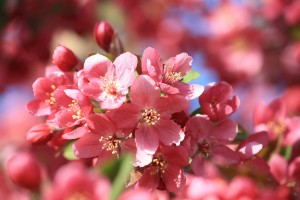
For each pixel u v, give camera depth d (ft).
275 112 1.38
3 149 1.92
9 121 2.08
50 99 1.17
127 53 1.10
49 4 2.20
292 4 2.19
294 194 1.22
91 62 1.10
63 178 0.85
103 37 1.27
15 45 2.19
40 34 2.20
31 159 0.98
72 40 2.21
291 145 1.33
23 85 2.20
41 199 0.97
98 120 1.06
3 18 2.18
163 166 1.09
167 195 1.13
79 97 1.07
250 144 1.16
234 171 1.11
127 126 1.07
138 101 1.07
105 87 1.08
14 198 1.08
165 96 1.08
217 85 1.16
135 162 1.05
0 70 2.19
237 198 1.06
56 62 1.20
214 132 1.14
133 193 0.84
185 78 1.16
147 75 1.08
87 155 1.06
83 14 2.22
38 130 1.16
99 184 0.85
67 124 1.08
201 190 1.09
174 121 1.10
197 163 1.12
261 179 1.12
